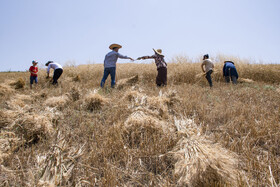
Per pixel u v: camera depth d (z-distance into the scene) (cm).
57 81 902
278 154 236
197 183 162
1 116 311
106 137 265
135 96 429
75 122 345
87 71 1162
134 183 186
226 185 158
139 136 271
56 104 433
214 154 178
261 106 414
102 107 425
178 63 1194
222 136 277
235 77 824
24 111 314
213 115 364
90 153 220
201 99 488
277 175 184
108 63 686
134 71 1036
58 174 172
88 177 179
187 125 254
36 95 531
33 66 834
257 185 166
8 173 182
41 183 156
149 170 207
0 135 258
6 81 855
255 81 958
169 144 240
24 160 211
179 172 175
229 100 477
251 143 253
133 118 292
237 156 209
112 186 168
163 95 454
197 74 950
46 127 284
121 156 227
